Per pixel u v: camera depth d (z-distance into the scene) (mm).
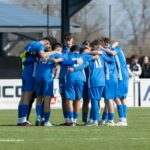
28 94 32594
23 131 29094
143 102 51969
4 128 30656
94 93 32281
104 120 32969
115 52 32219
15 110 46719
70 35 33156
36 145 24391
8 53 82125
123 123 32594
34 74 32375
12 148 23609
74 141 25562
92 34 107500
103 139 26219
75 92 32812
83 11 108062
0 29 66562
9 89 49188
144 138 26594
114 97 32500
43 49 32062
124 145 24516
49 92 32125
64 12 52500
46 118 32344
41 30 67500
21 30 66938
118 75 32469
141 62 55562
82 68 32594
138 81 51781
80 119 38031
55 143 24953
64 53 32969
